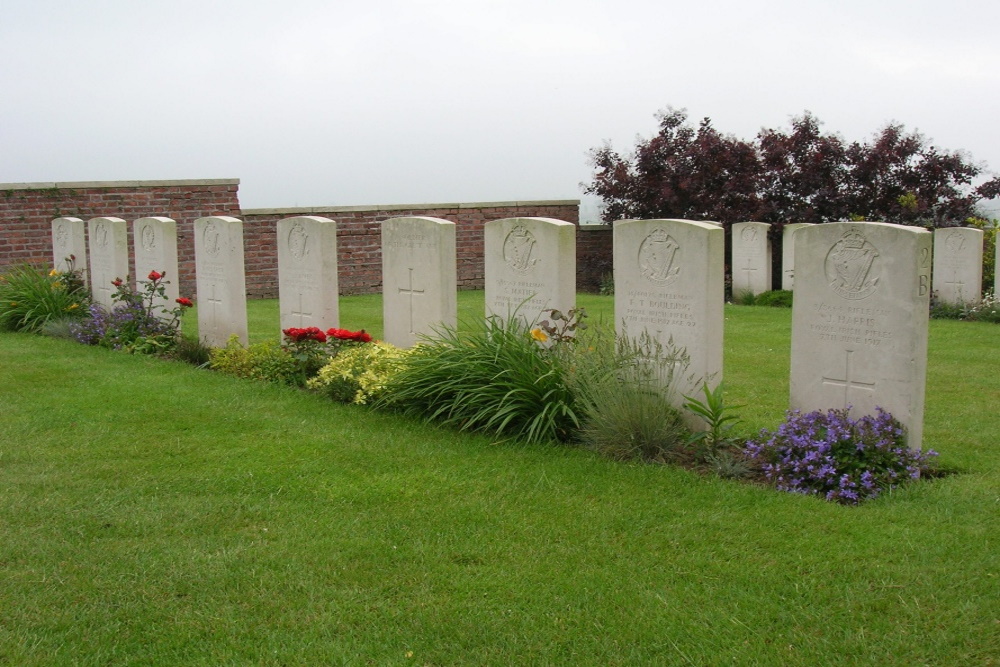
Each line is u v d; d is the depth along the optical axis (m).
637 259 7.45
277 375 9.09
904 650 3.93
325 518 5.48
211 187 18.52
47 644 4.06
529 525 5.36
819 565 4.75
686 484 6.00
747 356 11.05
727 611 4.29
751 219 21.59
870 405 6.46
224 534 5.25
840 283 6.53
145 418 7.77
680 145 22.61
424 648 4.02
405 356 8.23
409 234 9.38
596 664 3.89
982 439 7.14
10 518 5.47
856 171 22.12
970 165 21.91
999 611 4.21
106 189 17.59
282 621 4.25
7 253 16.97
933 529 5.18
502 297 8.62
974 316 14.95
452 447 6.87
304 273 10.18
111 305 12.79
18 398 8.50
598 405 6.75
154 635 4.14
